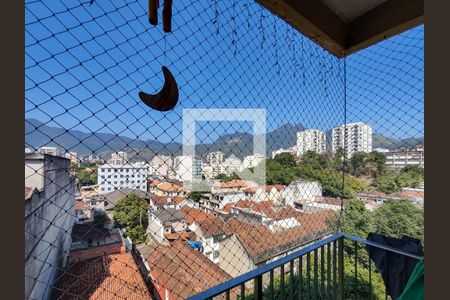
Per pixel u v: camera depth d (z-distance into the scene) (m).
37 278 0.71
